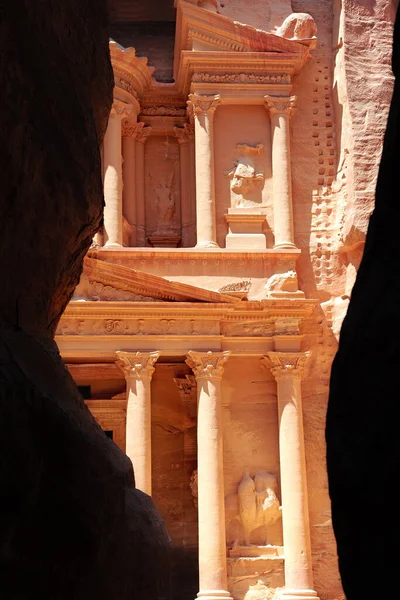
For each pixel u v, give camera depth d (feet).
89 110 29.81
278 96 110.22
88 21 30.45
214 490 96.02
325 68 114.62
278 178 108.37
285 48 110.42
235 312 101.55
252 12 117.39
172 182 114.52
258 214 107.76
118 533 25.96
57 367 26.48
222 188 109.19
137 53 121.70
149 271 104.37
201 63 109.81
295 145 112.16
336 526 17.95
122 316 98.99
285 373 100.07
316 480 101.86
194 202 112.57
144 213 113.19
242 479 100.27
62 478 23.30
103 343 98.53
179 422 104.22
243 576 97.45
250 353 101.24
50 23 27.07
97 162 30.22
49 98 26.78
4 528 21.42
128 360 97.86
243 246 106.83
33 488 22.17
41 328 27.43
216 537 95.04
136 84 112.16
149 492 95.09
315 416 103.45
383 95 109.29
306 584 95.55
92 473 24.70
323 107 113.50
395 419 16.97
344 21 111.55
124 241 109.29
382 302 17.89
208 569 94.17
